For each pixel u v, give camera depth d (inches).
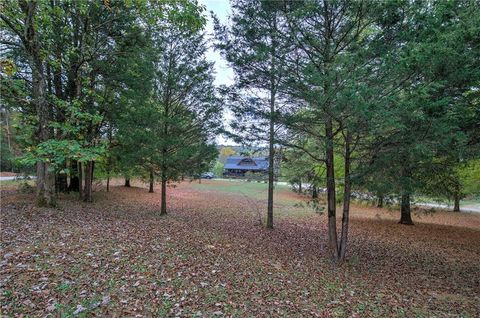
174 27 446.9
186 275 208.5
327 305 202.4
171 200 818.2
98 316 146.6
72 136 344.2
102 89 490.9
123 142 482.3
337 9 269.7
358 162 303.3
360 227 567.8
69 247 229.3
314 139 327.9
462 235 525.3
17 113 394.3
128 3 327.9
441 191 416.2
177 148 490.6
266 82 330.3
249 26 302.8
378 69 226.4
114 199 669.9
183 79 485.1
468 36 191.2
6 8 306.8
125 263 212.2
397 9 230.4
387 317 194.9
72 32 437.7
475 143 235.9
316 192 395.9
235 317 164.4
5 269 179.9
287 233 479.8
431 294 251.6
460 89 226.8
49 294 160.1
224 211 688.4
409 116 207.0
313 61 273.7
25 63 403.9
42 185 379.6
